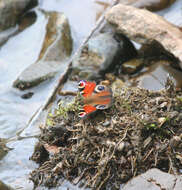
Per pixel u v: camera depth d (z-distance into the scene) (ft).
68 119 31.42
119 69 41.24
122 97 32.32
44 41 46.75
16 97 41.24
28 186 30.01
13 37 49.57
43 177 30.04
